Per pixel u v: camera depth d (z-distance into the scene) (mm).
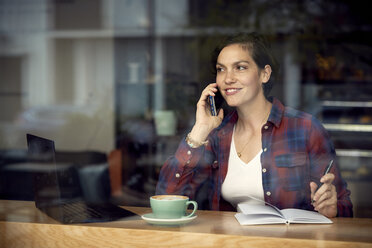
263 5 3434
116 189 2752
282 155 1591
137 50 4309
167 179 1586
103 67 4449
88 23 4535
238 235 1005
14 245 1149
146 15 4270
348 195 1513
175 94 3750
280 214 1160
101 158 2934
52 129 4426
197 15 3854
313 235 1016
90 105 4348
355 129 2818
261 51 1737
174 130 3480
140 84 4125
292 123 1642
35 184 1318
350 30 3223
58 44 4645
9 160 3420
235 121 1658
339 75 3139
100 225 1104
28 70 4672
